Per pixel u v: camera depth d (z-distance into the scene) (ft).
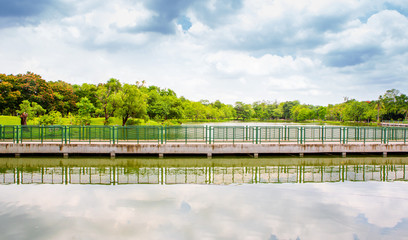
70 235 25.79
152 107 204.44
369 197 38.14
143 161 63.72
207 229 27.27
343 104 355.77
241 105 455.63
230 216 30.58
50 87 189.26
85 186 42.55
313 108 515.09
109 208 32.86
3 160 62.64
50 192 39.27
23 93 170.71
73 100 198.49
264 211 32.24
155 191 39.91
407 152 74.38
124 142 71.61
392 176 51.47
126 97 147.95
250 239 25.29
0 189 40.78
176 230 26.96
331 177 50.34
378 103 291.58
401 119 320.70
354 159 68.39
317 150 70.23
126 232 26.50
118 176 49.70
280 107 502.79
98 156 66.90
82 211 31.78
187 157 67.41
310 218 30.35
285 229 27.48
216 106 490.49
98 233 26.21
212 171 55.26
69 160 63.36
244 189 41.47
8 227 27.37
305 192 40.19
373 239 25.70
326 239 25.49
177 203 34.71
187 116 333.01
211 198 36.83
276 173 53.72
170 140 73.51
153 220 29.32
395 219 30.40
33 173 51.90
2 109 169.68
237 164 62.80
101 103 161.07
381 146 71.72
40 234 25.94
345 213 31.94
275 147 69.05
